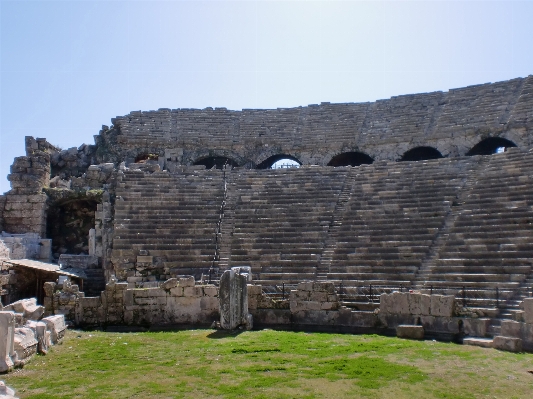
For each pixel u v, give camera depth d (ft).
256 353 47.91
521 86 140.26
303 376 39.73
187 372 41.29
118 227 94.84
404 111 152.97
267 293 74.64
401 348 50.08
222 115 167.12
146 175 114.52
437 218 86.33
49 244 107.45
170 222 97.81
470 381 38.32
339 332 62.75
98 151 154.61
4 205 112.78
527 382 38.06
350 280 75.87
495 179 93.97
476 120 136.87
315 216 97.04
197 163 159.22
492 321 56.49
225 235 93.91
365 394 35.27
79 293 68.44
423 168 106.83
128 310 67.77
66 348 51.47
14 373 41.32
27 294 91.25
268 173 117.39
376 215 93.09
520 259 68.39
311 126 158.81
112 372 41.63
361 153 153.48
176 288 68.44
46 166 119.14
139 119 162.81
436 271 72.74
